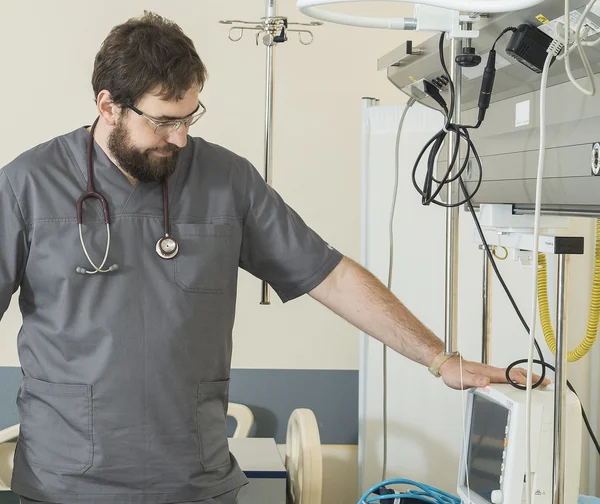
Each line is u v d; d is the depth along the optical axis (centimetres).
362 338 244
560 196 130
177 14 275
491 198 158
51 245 153
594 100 119
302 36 279
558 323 129
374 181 243
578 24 105
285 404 283
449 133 148
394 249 243
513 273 240
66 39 272
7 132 272
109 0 273
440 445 243
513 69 140
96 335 152
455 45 141
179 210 160
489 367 150
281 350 283
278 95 280
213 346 161
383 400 242
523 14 124
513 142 148
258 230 169
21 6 270
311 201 283
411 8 282
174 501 155
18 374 272
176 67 142
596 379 265
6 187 154
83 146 160
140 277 155
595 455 268
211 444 160
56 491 152
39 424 154
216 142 279
